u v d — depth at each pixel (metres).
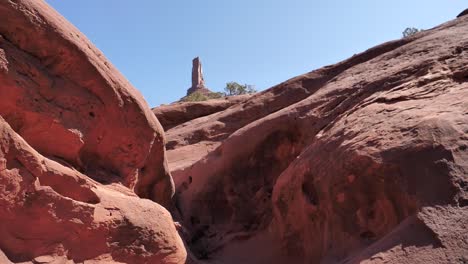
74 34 5.61
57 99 5.27
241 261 8.61
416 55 8.49
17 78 4.82
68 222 4.51
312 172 6.59
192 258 7.39
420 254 3.82
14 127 4.84
